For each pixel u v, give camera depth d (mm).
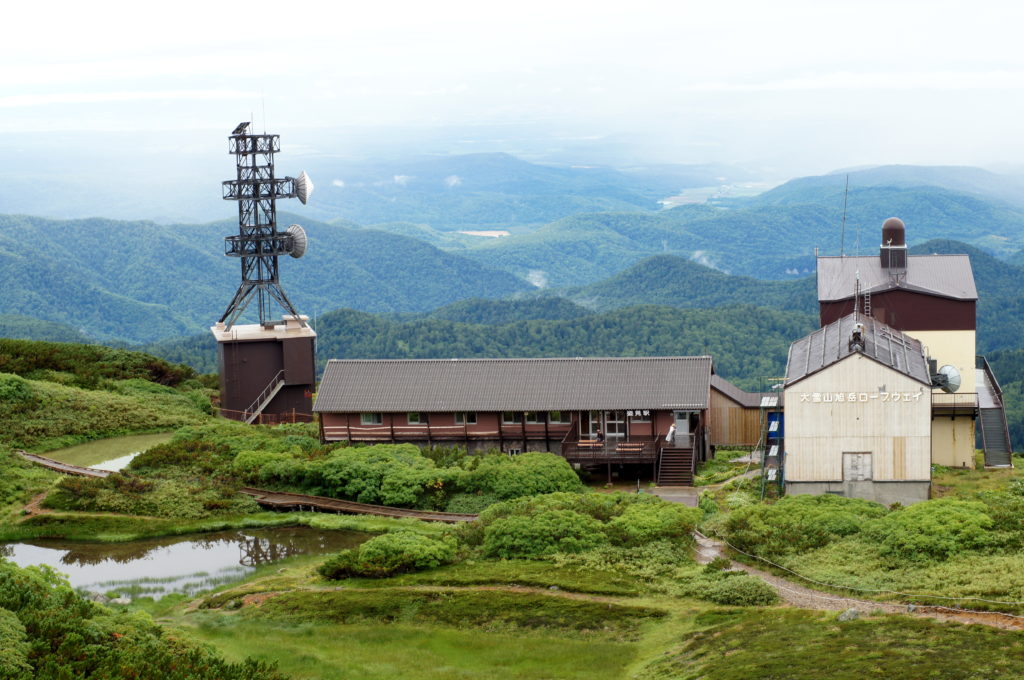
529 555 42000
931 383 52094
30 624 28859
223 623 36156
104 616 31516
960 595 33562
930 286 63562
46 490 52406
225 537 48469
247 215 80312
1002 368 167125
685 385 57812
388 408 58812
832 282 65250
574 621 34969
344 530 48938
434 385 59844
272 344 76312
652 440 57156
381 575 40469
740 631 32219
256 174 79938
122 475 53438
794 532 42094
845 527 42125
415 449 56312
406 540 42438
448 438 59312
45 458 59500
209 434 61438
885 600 34375
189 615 37125
